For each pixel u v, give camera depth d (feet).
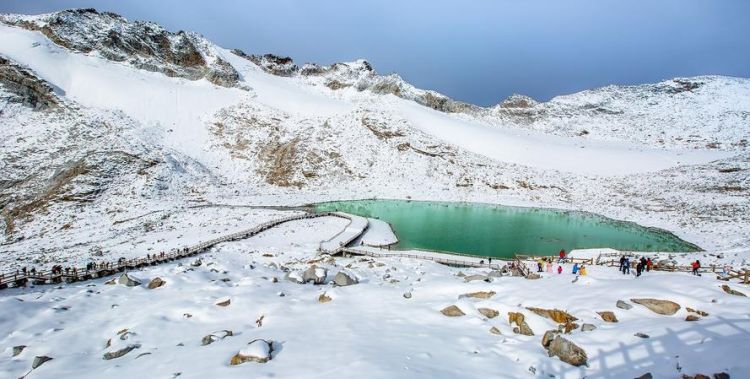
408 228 158.10
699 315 31.68
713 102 417.69
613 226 169.48
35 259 100.37
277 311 40.47
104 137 215.92
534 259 102.42
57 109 233.76
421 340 31.89
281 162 255.09
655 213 187.52
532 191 239.09
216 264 64.80
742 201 185.78
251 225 145.69
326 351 29.58
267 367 27.14
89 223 150.10
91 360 32.81
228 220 153.58
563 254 102.58
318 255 104.32
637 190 229.86
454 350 30.09
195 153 249.34
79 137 213.05
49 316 42.78
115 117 239.50
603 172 268.00
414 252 114.01
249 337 33.73
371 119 295.89
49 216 154.81
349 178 250.37
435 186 245.45
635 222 174.81
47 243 127.75
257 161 257.55
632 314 33.63
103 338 38.04
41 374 29.84
